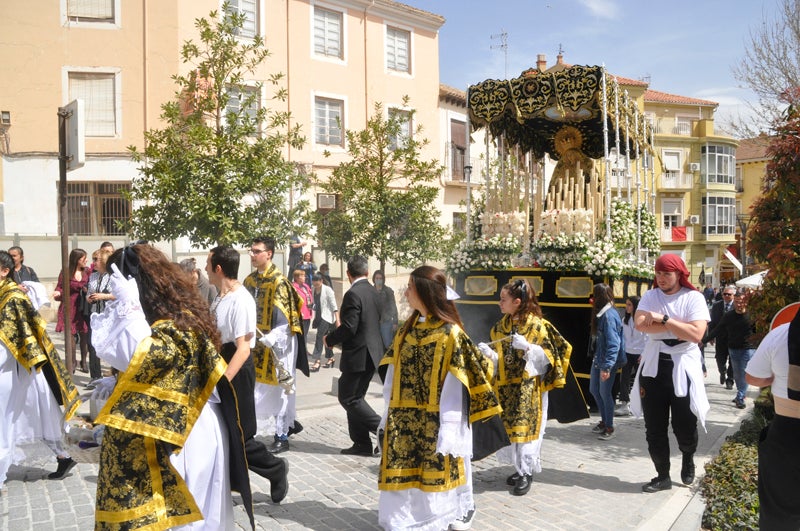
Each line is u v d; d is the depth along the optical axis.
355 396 6.30
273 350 5.71
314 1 20.48
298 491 5.27
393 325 11.73
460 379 4.06
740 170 48.75
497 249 9.85
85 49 17.08
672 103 43.78
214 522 3.30
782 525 3.69
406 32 23.20
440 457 4.16
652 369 5.45
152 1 17.34
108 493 3.00
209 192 9.84
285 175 10.62
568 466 6.30
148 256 3.24
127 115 17.30
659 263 5.37
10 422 5.04
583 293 9.06
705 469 5.65
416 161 13.76
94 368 8.98
